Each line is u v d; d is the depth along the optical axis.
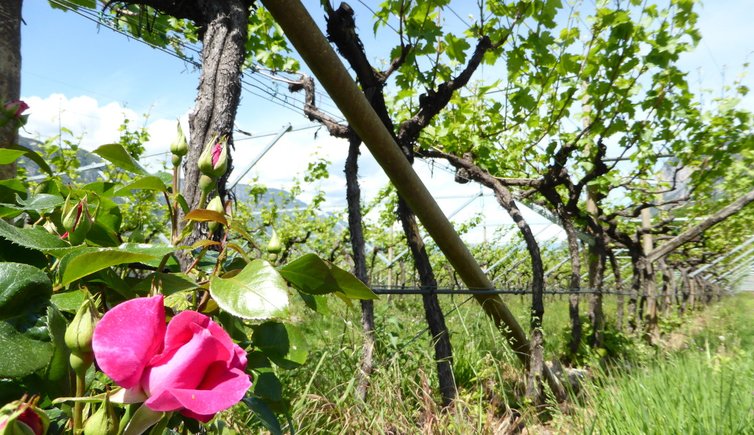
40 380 0.77
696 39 6.12
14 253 0.86
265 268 0.87
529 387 4.46
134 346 0.60
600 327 7.45
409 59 4.37
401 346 4.18
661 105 6.95
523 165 8.55
